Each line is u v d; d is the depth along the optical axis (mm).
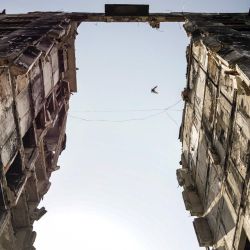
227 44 11258
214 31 13539
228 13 18250
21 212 14398
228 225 10695
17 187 11930
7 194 10930
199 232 12797
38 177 16250
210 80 11969
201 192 13859
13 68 10945
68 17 17812
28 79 12438
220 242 11578
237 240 9914
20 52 11906
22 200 14078
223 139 10992
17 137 11781
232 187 10273
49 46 14164
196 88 13859
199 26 14688
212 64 11672
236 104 9695
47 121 15102
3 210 10961
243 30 14891
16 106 11445
